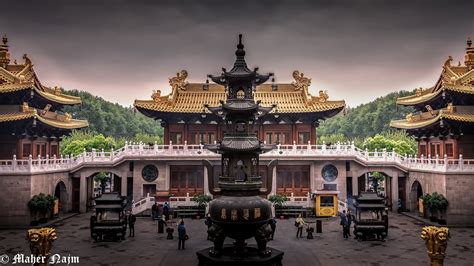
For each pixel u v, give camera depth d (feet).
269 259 88.58
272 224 125.39
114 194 131.03
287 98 214.28
